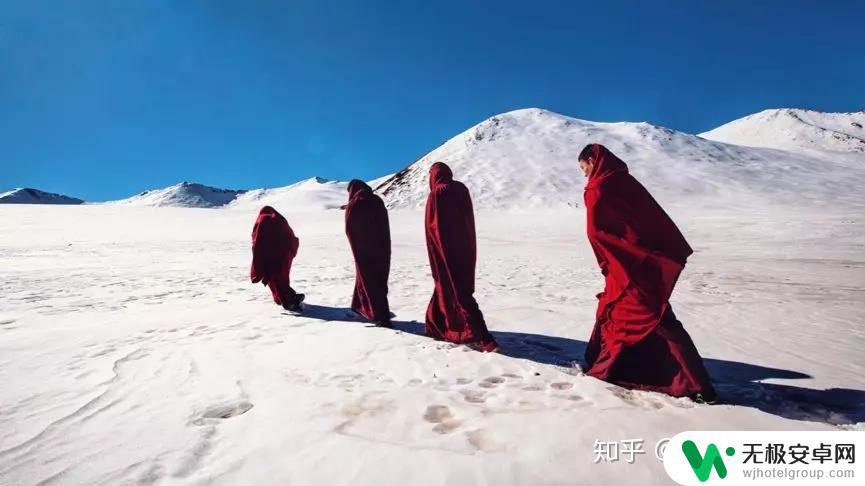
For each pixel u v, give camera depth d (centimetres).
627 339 396
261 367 460
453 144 7781
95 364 479
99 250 2117
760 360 481
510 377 428
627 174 405
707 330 608
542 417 334
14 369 466
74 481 268
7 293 978
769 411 351
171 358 494
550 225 3372
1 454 299
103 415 356
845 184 5650
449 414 345
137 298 904
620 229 397
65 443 312
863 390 395
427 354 499
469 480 257
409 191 6481
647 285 387
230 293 959
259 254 755
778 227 2458
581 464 272
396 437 308
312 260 1633
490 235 2783
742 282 1045
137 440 314
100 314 745
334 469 271
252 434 318
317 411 351
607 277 418
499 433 311
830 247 1814
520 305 773
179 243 2455
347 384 411
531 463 273
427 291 934
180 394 395
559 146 7038
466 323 528
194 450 298
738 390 394
